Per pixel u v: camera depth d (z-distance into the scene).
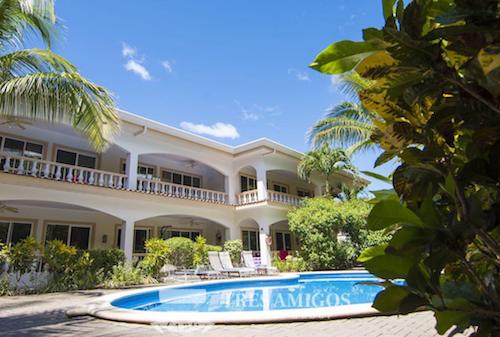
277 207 18.47
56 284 10.87
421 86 0.99
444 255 0.90
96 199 13.59
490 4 0.83
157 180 16.03
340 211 17.23
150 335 4.77
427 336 4.45
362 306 5.84
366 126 13.34
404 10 1.02
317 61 1.15
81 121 8.95
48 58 8.20
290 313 5.47
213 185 21.61
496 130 0.95
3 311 7.13
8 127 13.60
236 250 17.36
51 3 8.07
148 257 13.65
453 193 0.95
